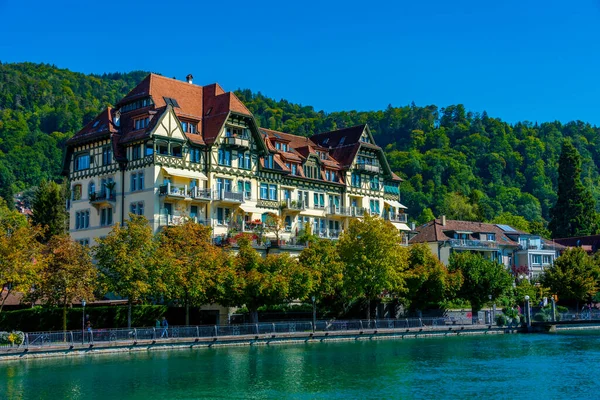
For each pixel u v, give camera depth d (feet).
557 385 179.63
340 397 164.45
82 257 231.30
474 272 333.21
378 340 275.59
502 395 167.94
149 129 285.02
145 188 285.02
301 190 342.64
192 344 236.84
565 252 399.03
